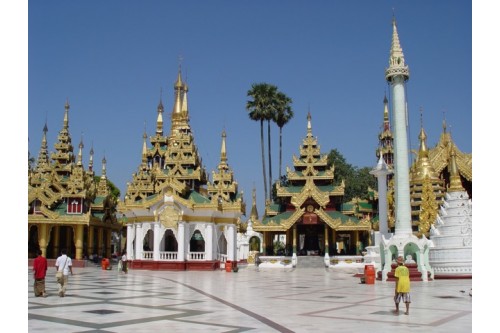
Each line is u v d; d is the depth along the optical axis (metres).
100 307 20.69
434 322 16.50
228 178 72.94
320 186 69.94
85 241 75.50
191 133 75.75
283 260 63.59
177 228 57.38
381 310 19.69
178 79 76.38
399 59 38.72
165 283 35.72
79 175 70.06
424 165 65.88
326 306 21.11
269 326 15.72
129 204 59.25
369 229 63.19
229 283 35.91
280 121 90.81
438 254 41.00
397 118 38.53
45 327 15.55
